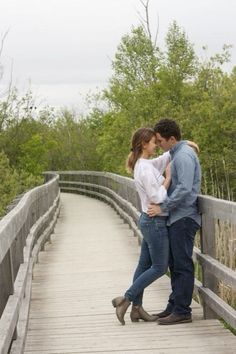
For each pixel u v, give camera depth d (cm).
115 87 3847
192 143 774
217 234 852
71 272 1203
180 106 3669
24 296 823
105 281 1098
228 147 3609
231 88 3659
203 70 3800
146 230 768
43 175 4000
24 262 896
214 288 780
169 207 742
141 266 809
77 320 834
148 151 779
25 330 702
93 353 687
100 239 1659
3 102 4078
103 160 4250
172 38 3872
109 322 814
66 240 1684
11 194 2483
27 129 4125
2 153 2958
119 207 2188
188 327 759
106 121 4003
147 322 801
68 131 5256
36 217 1427
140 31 3934
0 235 544
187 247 760
